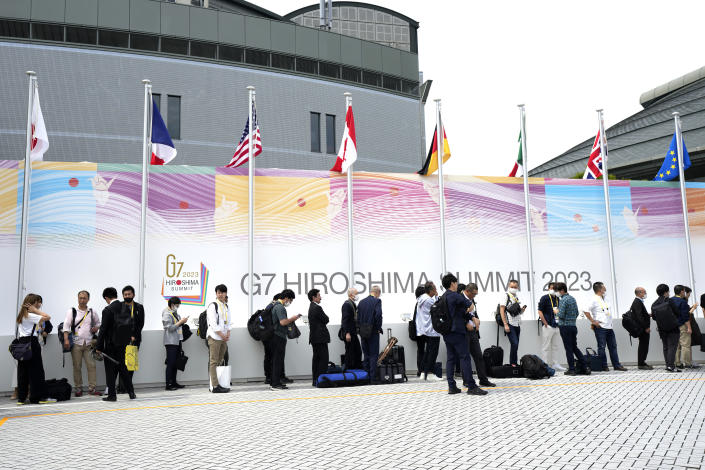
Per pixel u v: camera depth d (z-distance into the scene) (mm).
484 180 16953
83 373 12594
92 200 14156
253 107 15086
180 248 14586
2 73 29906
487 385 11234
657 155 48531
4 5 30422
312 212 15625
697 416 7785
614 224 17688
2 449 6758
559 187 17438
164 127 14164
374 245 15906
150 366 13016
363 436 7020
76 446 6836
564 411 8383
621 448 6141
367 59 39250
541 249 17078
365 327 12625
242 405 9852
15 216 13695
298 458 6031
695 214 18312
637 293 14352
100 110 31438
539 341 15102
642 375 12711
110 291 11492
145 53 32781
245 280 14922
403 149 39969
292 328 13125
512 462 5664
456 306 10352
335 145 37500
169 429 7766
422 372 13500
